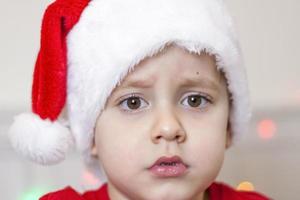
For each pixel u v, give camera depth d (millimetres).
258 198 671
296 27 868
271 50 866
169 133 520
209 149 542
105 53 539
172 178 530
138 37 525
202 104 553
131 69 530
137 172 533
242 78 583
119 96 541
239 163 860
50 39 564
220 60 552
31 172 853
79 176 853
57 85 565
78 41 562
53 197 607
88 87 551
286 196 859
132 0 547
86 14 565
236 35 585
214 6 568
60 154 581
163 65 528
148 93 534
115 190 582
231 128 618
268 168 859
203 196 626
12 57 845
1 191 847
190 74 536
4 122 836
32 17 851
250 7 869
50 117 575
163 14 533
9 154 845
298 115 854
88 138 581
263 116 857
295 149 856
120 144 539
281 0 873
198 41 529
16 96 842
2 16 849
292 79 862
